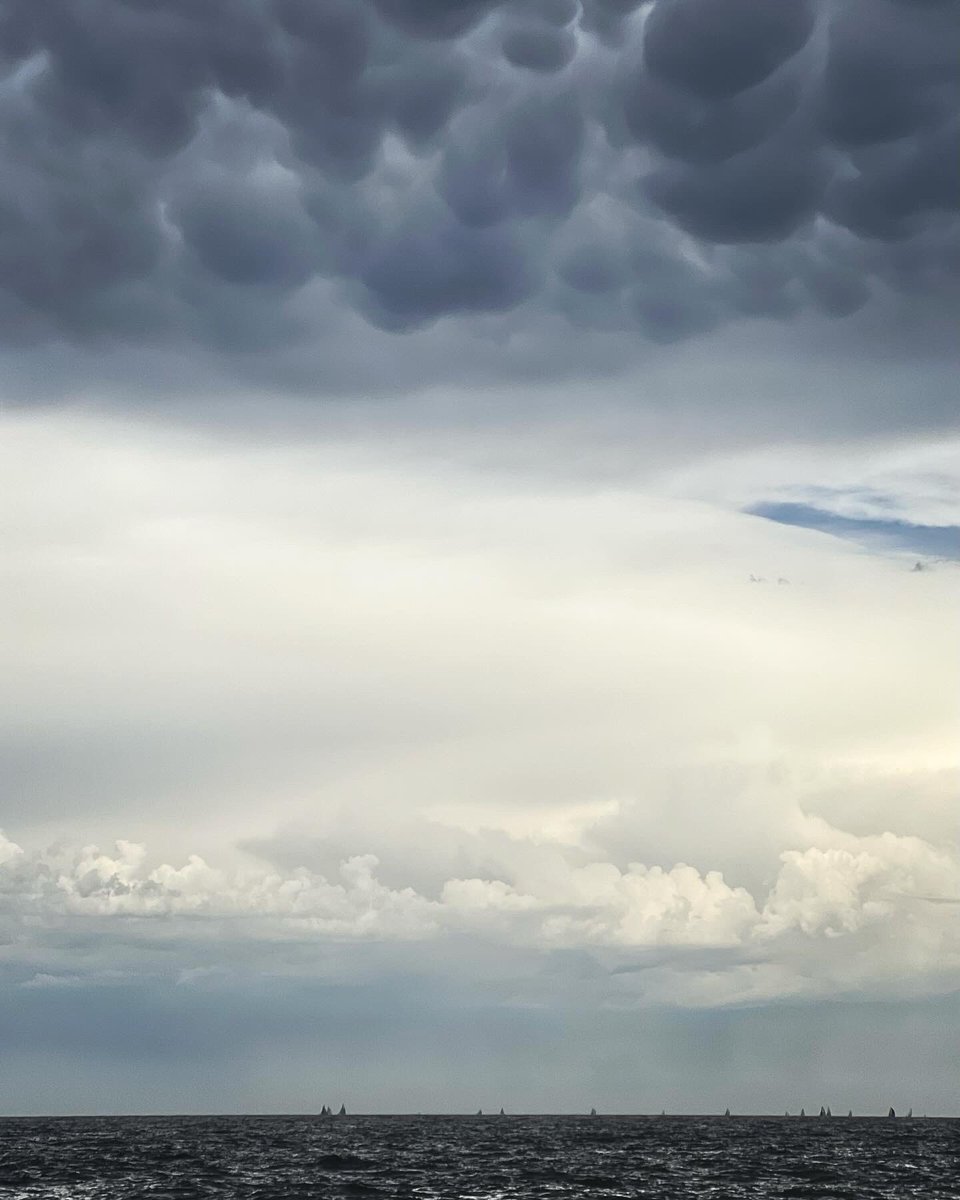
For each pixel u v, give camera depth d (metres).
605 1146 190.00
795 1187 103.75
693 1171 124.19
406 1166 131.88
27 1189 100.75
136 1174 118.00
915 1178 114.38
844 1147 185.62
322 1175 116.94
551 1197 93.88
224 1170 124.44
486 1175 117.44
